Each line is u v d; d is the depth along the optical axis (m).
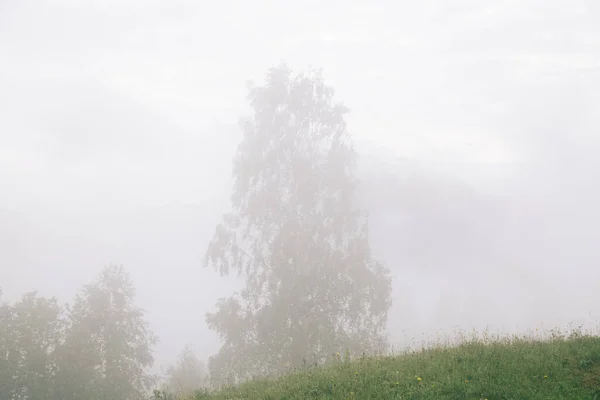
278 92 43.81
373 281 38.31
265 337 34.50
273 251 37.75
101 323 37.75
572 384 7.51
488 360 9.34
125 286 41.28
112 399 34.00
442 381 8.23
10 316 35.84
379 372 9.52
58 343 35.97
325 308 36.25
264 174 42.28
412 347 13.15
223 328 36.88
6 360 33.22
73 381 33.69
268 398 9.02
